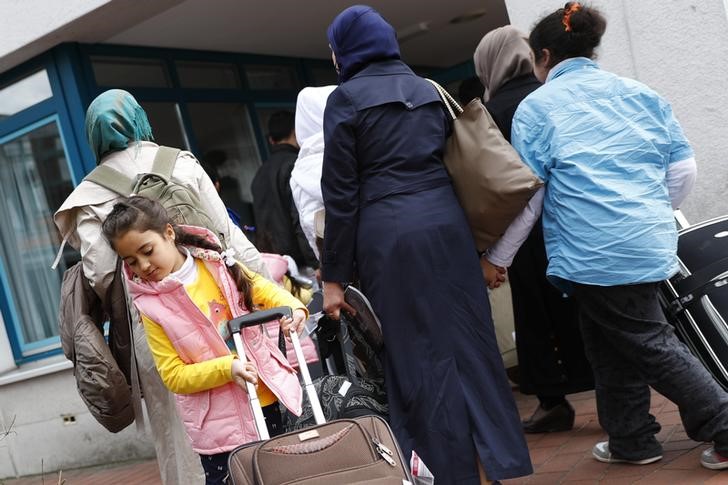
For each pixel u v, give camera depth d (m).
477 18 8.99
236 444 2.98
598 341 3.65
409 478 2.59
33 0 6.36
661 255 3.31
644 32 4.84
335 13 7.59
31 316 7.31
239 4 6.66
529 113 3.54
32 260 7.23
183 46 7.46
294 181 3.94
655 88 4.84
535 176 3.22
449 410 3.15
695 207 4.80
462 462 3.14
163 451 3.68
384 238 3.21
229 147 7.84
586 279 3.37
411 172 3.26
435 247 3.20
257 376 2.88
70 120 6.70
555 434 4.52
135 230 2.85
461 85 5.70
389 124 3.26
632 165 3.37
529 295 4.41
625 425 3.65
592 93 3.47
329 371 3.88
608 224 3.32
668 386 3.35
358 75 3.37
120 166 3.59
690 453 3.66
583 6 3.63
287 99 8.58
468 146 3.33
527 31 5.19
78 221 3.55
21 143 7.06
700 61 4.67
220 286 3.04
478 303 3.25
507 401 3.26
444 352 3.18
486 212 3.28
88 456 6.79
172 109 7.37
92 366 3.49
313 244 3.96
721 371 3.51
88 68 6.72
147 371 3.61
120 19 6.29
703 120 4.71
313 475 2.50
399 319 3.20
